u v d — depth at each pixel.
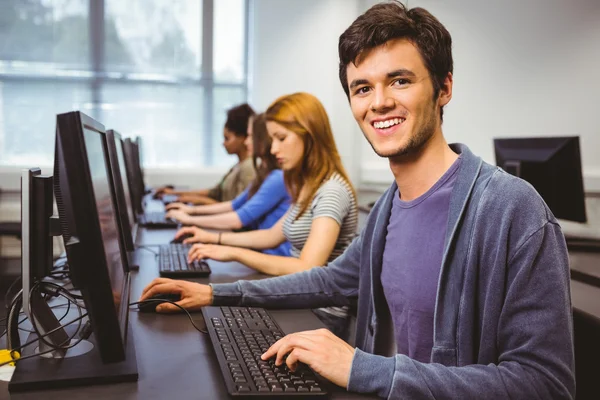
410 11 1.08
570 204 2.43
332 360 0.94
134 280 1.68
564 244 0.99
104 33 4.73
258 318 1.27
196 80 4.98
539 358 0.91
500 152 2.70
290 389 0.90
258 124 2.63
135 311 1.37
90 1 4.68
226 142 3.81
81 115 0.86
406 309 1.17
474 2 4.44
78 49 4.69
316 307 1.45
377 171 4.87
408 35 1.05
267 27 4.95
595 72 4.41
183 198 3.89
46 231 1.06
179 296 1.39
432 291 1.11
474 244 1.03
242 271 1.82
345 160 4.93
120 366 0.98
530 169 2.54
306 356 0.95
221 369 0.97
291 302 1.43
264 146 2.61
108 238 1.01
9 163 4.57
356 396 0.92
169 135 4.96
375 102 1.07
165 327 1.25
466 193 1.06
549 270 0.95
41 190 1.04
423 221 1.14
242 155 3.80
